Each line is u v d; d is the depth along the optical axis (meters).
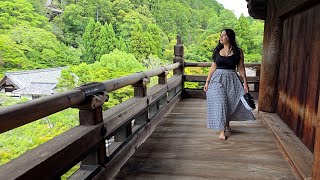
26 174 1.07
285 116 3.16
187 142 2.77
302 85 2.52
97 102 1.69
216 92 2.72
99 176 1.76
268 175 2.02
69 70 12.67
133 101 2.59
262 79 3.71
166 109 3.96
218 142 2.77
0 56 15.41
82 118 1.73
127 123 2.32
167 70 3.98
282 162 2.26
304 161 2.06
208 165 2.21
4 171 1.07
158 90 3.39
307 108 2.36
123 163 2.22
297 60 2.72
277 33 3.42
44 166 1.18
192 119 3.69
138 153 2.47
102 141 1.82
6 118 0.94
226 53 2.72
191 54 15.76
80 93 1.54
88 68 13.51
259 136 2.95
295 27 2.85
